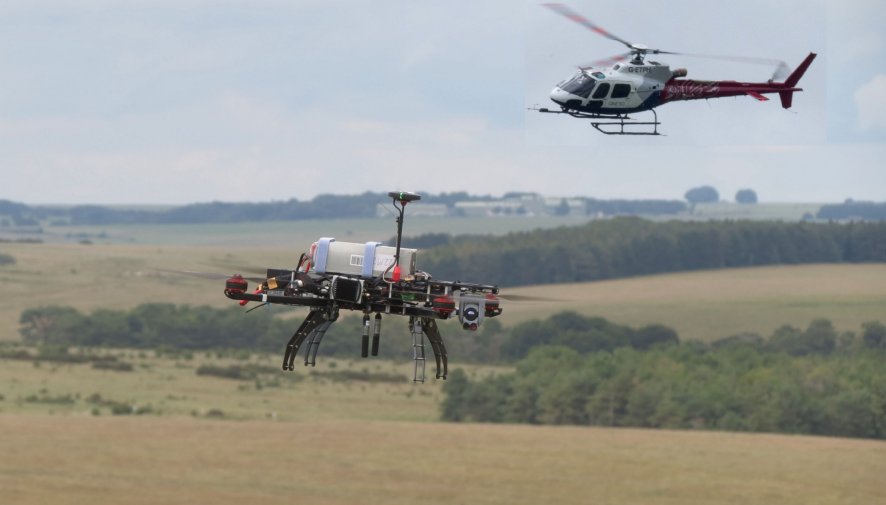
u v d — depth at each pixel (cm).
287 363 8412
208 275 8338
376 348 8438
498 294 8425
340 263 8444
